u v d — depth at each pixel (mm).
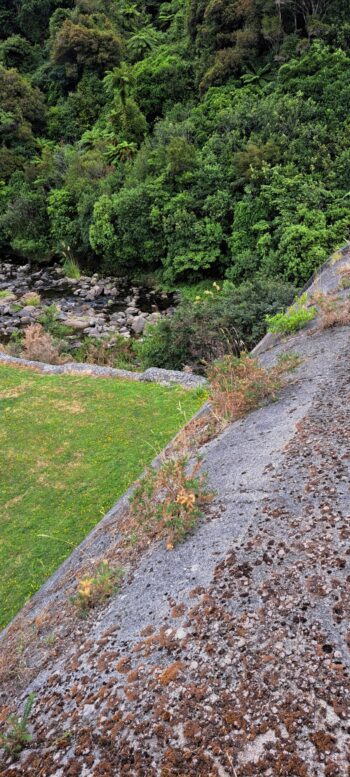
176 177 18047
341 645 1825
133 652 2105
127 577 2680
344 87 17094
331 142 16422
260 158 16312
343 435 3070
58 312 15664
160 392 7727
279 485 2803
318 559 2215
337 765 1481
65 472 5969
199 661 1930
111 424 6918
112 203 18953
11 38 33125
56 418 7211
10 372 9016
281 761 1530
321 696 1679
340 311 5250
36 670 2371
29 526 5133
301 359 4605
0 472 6074
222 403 4305
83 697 2008
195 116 21016
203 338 9305
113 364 11484
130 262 19562
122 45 29281
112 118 24594
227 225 17406
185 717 1748
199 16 24453
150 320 14789
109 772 1662
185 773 1578
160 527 2938
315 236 13656
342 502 2516
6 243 24156
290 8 20984
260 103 18359
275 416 3711
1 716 2170
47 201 22922
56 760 1781
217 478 3170
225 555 2402
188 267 16938
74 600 2627
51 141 27984
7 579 4480
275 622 1983
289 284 11031
